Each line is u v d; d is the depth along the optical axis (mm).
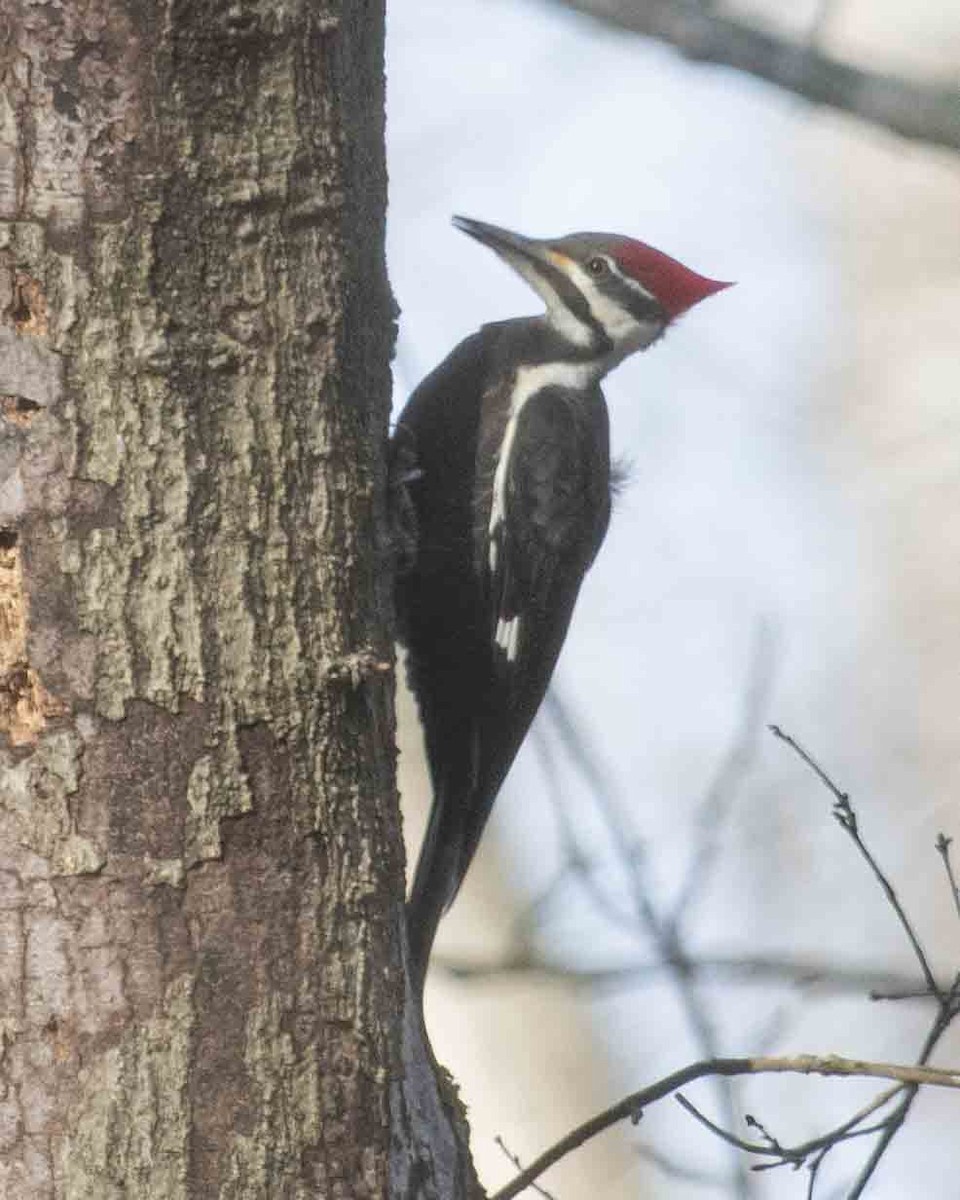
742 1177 10961
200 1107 7789
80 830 7891
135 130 8109
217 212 8242
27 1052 7781
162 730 7969
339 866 8188
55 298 8023
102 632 7965
